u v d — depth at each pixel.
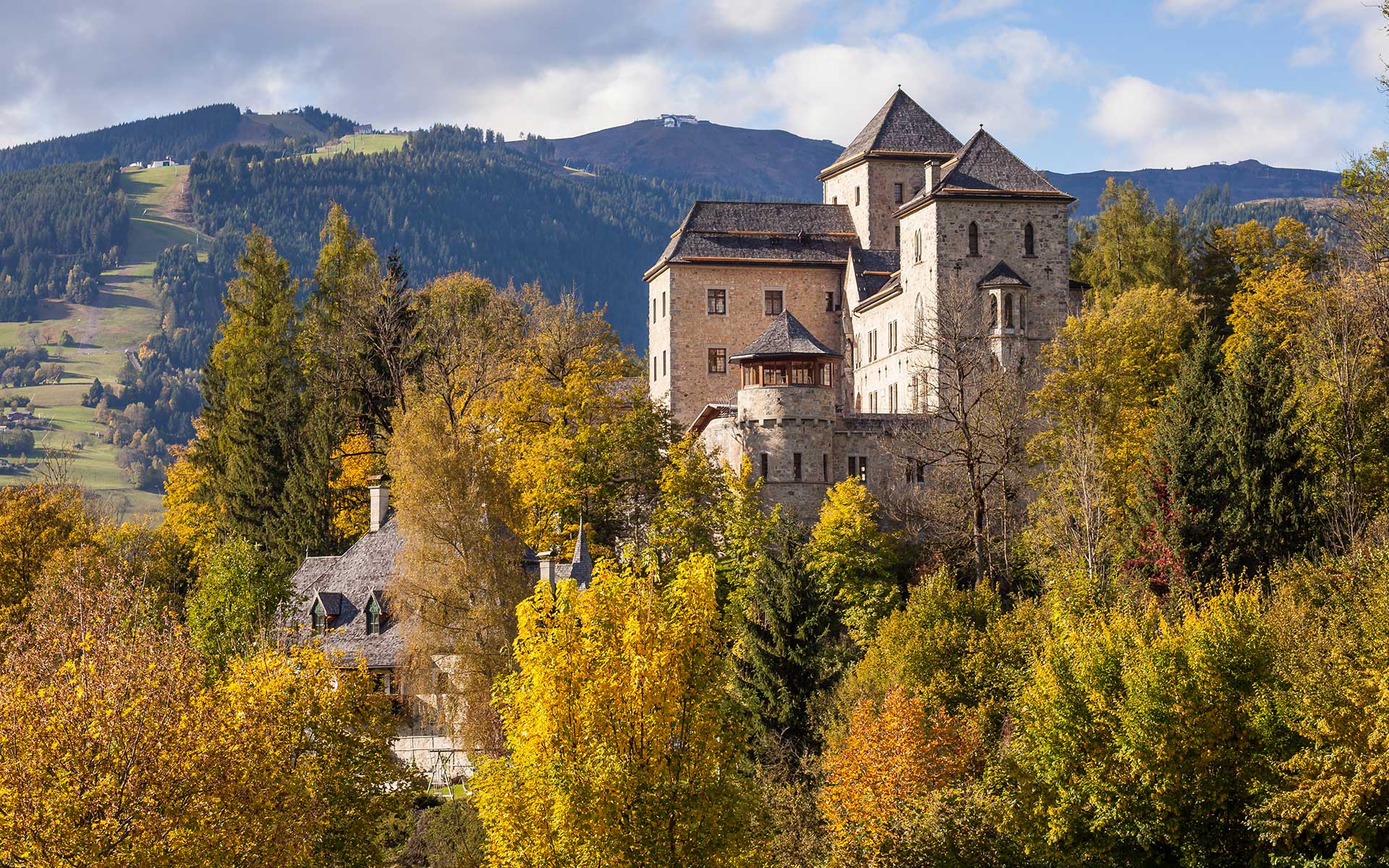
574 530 81.56
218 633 68.94
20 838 35.94
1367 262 73.94
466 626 64.62
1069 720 48.06
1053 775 47.34
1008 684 59.47
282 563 73.69
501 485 71.44
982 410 83.12
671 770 39.59
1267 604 57.53
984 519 76.94
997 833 47.34
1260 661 47.25
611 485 86.19
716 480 85.25
